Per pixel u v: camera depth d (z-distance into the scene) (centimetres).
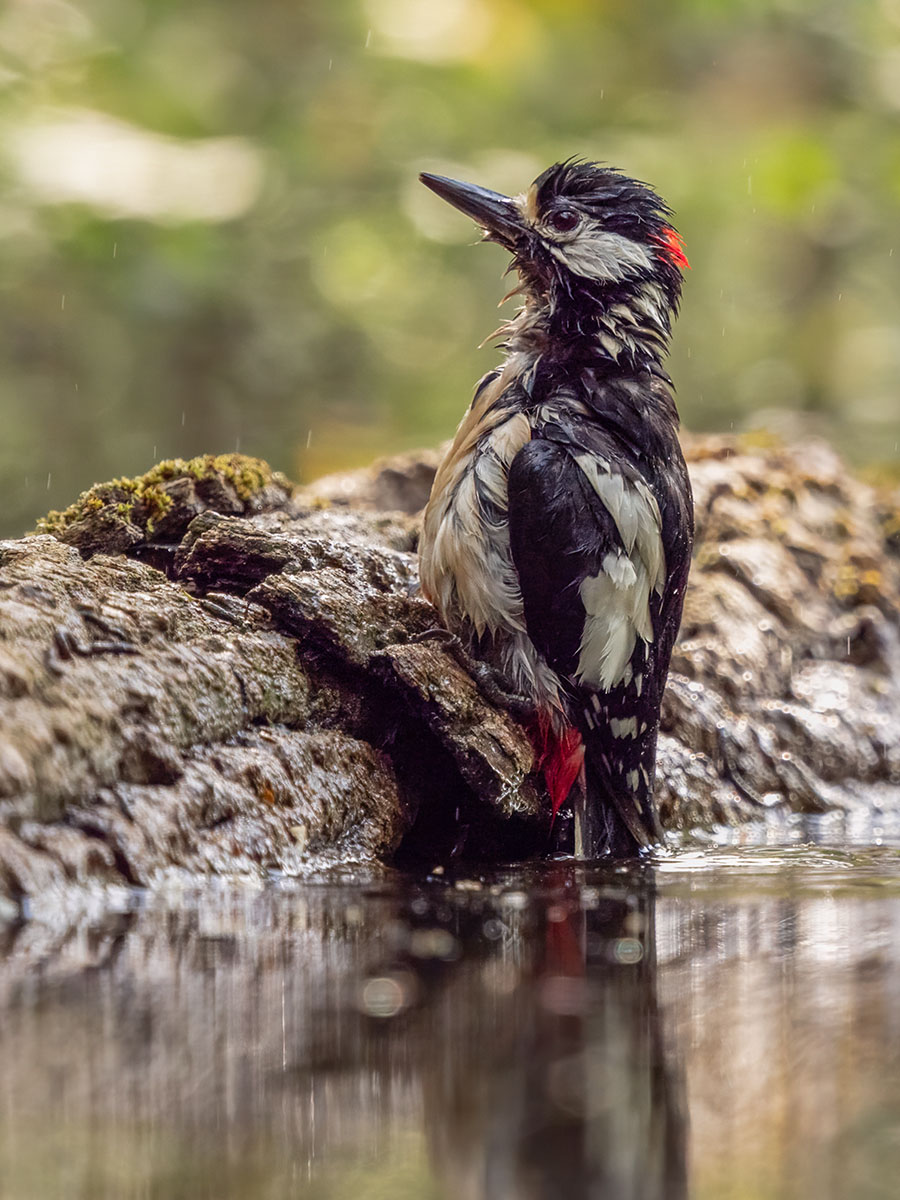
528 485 811
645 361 912
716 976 484
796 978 481
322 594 788
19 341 2400
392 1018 423
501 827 819
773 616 1181
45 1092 357
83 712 615
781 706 1105
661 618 866
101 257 2362
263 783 695
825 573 1247
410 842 816
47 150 2384
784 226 2869
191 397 2478
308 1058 385
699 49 2934
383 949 514
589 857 827
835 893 667
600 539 818
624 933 556
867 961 508
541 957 508
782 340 2895
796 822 1038
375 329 2628
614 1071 382
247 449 2498
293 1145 330
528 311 938
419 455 1307
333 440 2516
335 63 2781
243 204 2511
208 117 2705
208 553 832
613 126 2872
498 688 829
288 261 2569
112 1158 321
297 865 693
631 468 845
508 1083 371
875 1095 367
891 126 2880
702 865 783
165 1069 375
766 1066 389
